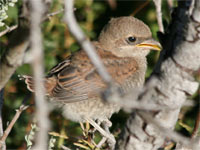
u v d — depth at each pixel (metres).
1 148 7.34
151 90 5.38
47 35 10.78
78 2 11.36
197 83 5.29
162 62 5.38
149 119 4.76
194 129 6.57
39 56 3.55
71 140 8.57
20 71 10.23
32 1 3.70
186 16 5.10
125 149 5.77
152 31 11.34
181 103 5.38
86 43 3.92
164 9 10.38
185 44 5.08
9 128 7.36
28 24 4.66
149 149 5.63
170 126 5.43
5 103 10.29
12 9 9.96
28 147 7.30
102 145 8.91
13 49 5.18
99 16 11.84
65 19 3.90
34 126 7.32
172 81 5.28
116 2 11.91
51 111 10.05
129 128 5.65
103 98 4.09
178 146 6.15
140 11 11.77
